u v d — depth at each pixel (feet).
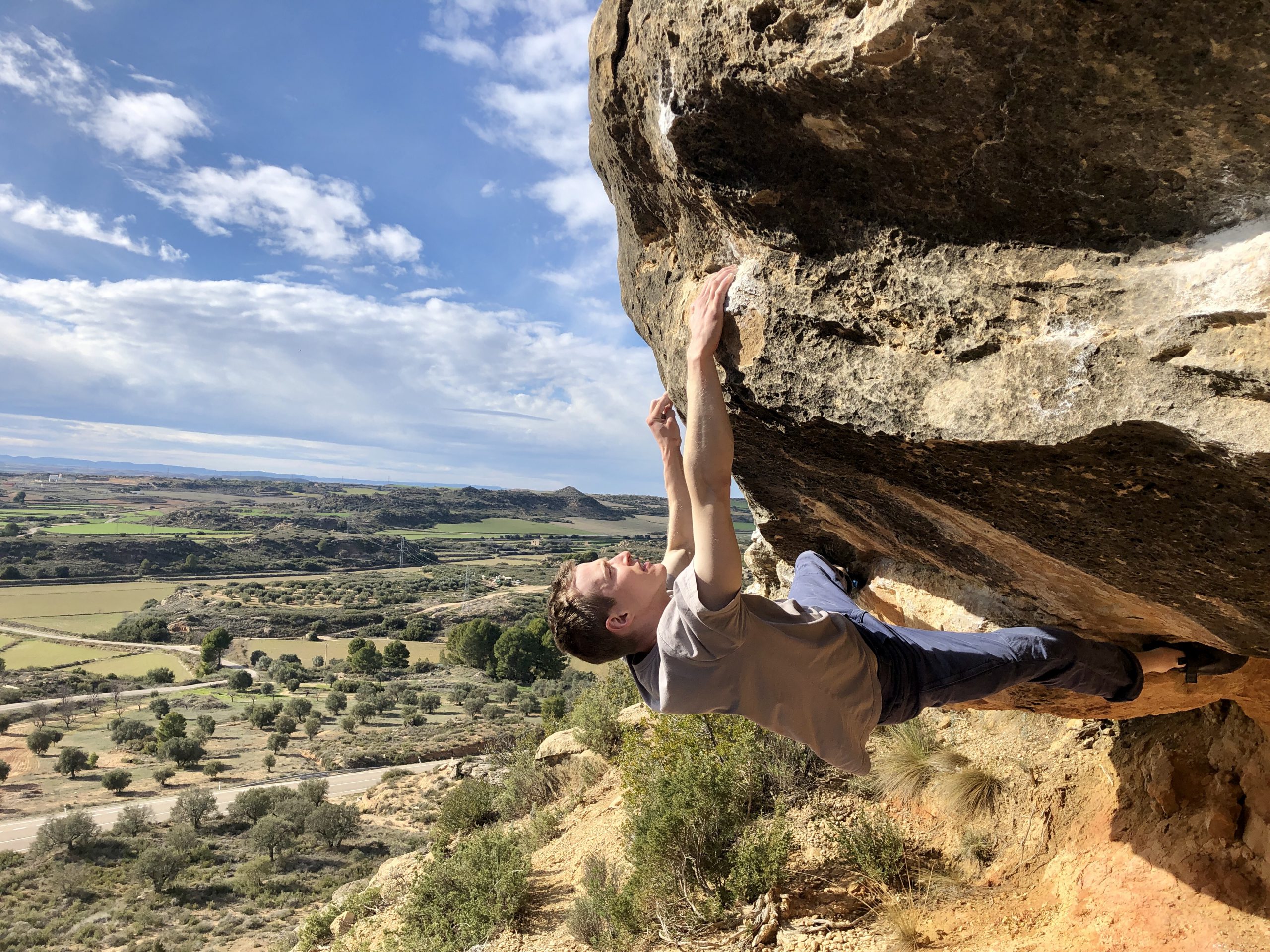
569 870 25.84
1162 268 4.29
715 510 5.90
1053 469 5.15
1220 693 9.52
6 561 515.91
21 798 162.20
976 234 4.96
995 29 3.93
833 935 14.55
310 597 452.76
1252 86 3.58
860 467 6.86
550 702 52.54
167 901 103.40
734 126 5.46
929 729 19.52
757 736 21.02
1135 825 12.10
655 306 7.99
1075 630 8.63
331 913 36.14
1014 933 12.16
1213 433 4.06
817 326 5.88
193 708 248.11
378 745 189.67
